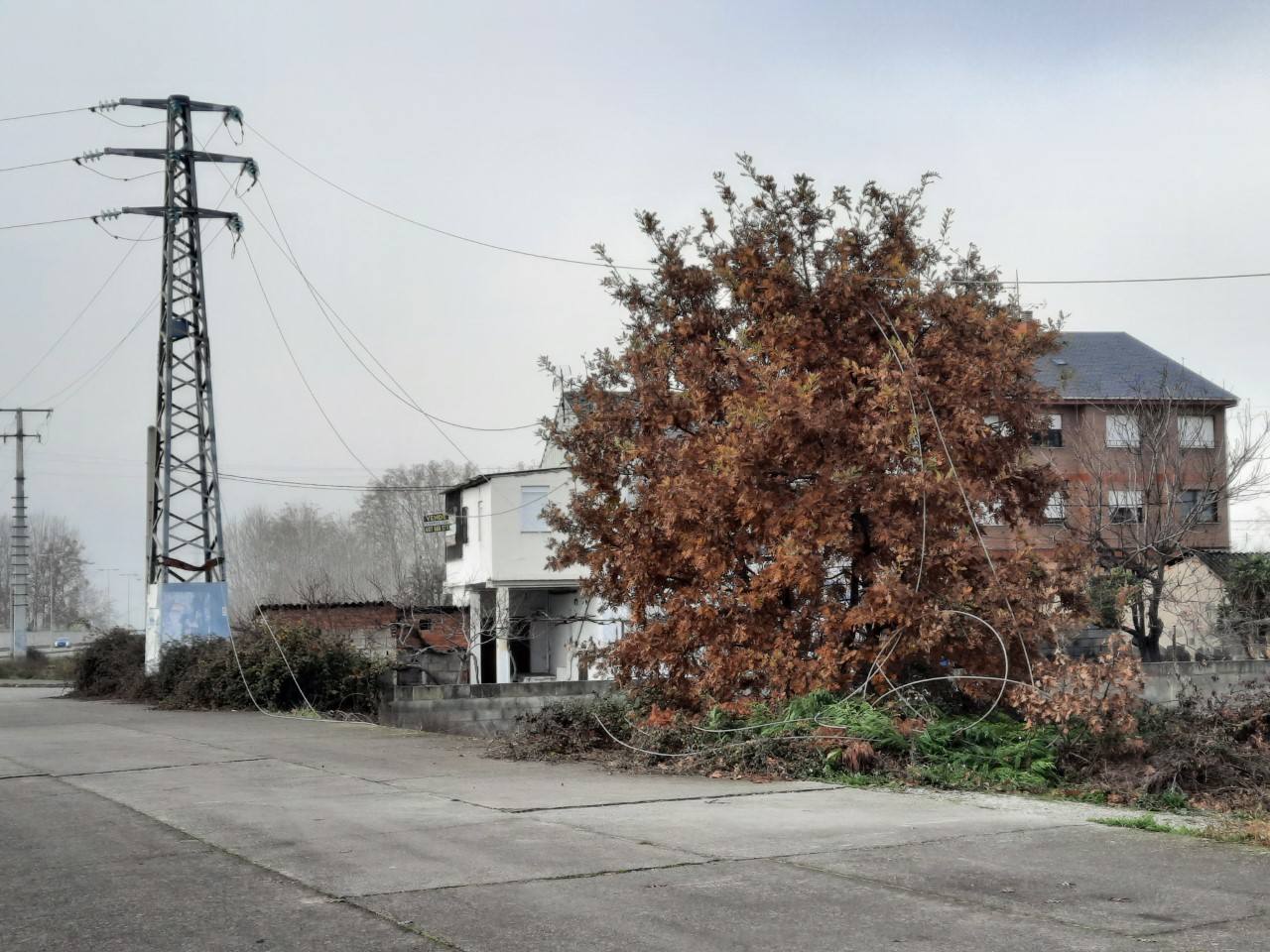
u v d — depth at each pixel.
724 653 14.27
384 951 5.23
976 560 13.51
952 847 7.49
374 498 85.38
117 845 7.76
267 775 11.49
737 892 6.26
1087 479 33.00
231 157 29.89
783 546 13.55
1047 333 14.52
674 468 14.54
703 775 11.37
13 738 16.20
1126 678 11.77
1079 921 5.64
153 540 29.36
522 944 5.31
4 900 6.22
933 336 14.05
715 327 15.57
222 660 23.94
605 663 15.53
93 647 30.59
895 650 13.37
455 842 7.71
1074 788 11.05
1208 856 7.20
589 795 9.92
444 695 19.42
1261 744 12.27
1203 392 40.88
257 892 6.35
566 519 16.30
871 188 14.58
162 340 29.30
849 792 10.25
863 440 13.46
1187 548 35.62
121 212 29.25
